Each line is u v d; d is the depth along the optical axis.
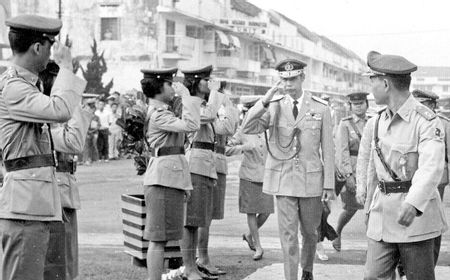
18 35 4.47
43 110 4.36
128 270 7.27
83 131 4.94
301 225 7.10
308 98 7.12
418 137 4.90
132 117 6.84
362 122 8.88
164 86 6.57
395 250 4.99
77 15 40.38
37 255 4.51
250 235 8.80
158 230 6.44
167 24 41.38
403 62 4.96
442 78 67.69
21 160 4.50
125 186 16.19
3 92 4.43
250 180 8.47
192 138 7.50
